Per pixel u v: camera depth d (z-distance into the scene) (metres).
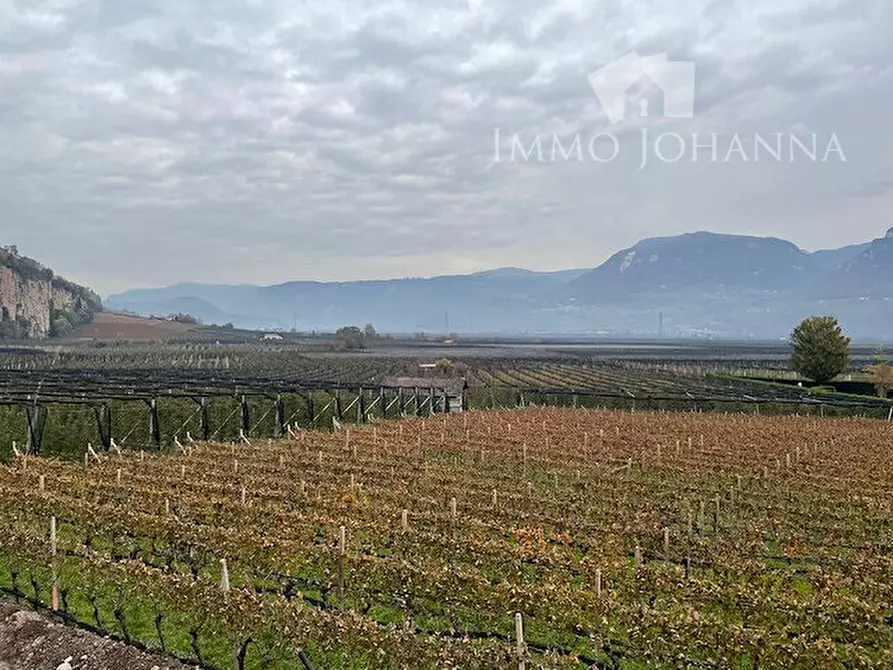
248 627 11.95
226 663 12.62
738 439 37.38
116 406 37.16
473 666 10.60
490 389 74.19
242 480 23.44
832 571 15.95
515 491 23.08
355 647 11.20
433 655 10.74
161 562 16.77
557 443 35.34
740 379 78.81
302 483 21.56
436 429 40.59
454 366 100.38
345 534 16.23
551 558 15.14
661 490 23.94
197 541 15.73
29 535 14.95
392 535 16.55
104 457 27.38
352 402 53.22
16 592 15.03
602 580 14.34
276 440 37.03
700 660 11.11
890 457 31.61
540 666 10.83
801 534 19.14
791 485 24.83
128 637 13.31
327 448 31.25
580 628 12.02
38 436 32.28
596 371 106.81
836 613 12.11
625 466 28.61
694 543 17.31
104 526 16.78
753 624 12.52
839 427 43.47
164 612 13.30
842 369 65.44
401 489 23.11
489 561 15.16
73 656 12.02
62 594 14.38
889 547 17.77
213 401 41.81
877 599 13.84
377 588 13.87
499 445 33.62
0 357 99.94
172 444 37.66
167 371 61.88
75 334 180.00
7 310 159.00
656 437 37.97
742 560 15.52
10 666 11.97
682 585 13.37
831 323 65.75
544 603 12.40
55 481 20.84
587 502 21.98
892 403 54.12
